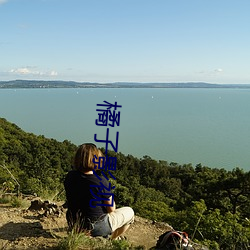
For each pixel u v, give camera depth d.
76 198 3.54
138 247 3.67
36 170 31.78
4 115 193.62
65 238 3.40
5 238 3.62
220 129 150.62
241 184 30.11
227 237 8.88
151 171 55.22
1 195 6.16
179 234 3.53
